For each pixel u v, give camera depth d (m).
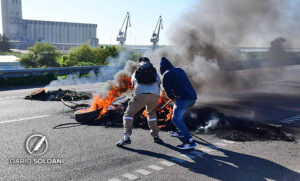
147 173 3.22
